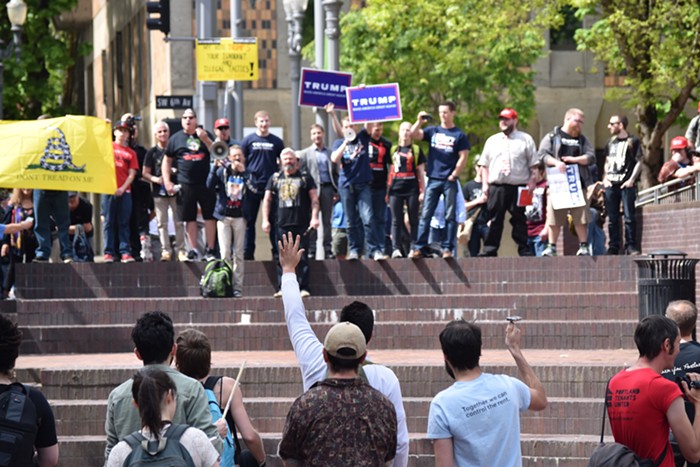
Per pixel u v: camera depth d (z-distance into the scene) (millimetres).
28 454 9648
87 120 22438
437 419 9523
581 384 17453
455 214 23328
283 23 47969
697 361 11367
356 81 42562
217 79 29031
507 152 23828
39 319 21938
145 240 25719
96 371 17578
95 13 64125
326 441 8852
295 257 10883
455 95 42625
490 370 17625
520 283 23219
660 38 35812
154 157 23734
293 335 10617
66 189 22203
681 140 27094
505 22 39031
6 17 51500
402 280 23391
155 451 8531
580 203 23156
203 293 22328
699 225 22203
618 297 22016
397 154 23641
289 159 22578
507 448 9523
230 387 11336
